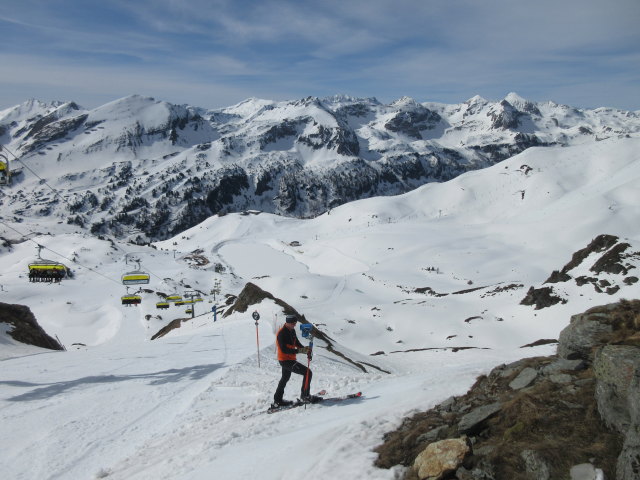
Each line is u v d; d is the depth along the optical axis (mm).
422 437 6773
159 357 23969
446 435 6695
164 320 129250
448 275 175125
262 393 14836
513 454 5637
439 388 9898
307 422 9602
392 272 181250
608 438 5340
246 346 27078
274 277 164000
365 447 7094
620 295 77188
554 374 7438
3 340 30344
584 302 81250
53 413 13203
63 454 10211
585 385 6648
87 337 125938
